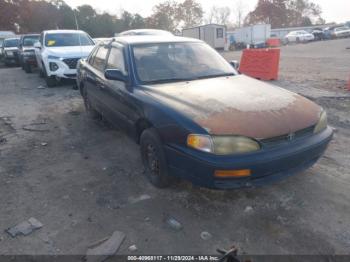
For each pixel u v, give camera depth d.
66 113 6.89
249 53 10.63
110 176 3.93
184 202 3.28
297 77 10.75
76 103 7.79
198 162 2.80
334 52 21.84
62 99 8.30
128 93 3.85
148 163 3.66
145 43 4.37
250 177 2.79
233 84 3.80
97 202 3.36
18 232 2.90
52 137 5.41
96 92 5.20
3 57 18.72
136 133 3.87
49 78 9.78
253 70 10.57
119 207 3.25
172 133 3.04
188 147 2.89
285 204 3.19
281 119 2.95
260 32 37.41
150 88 3.68
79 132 5.61
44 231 2.91
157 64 4.12
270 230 2.82
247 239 2.72
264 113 2.98
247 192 3.42
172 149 3.07
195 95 3.38
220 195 3.38
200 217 3.03
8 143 5.19
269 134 2.80
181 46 4.52
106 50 5.05
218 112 2.97
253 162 2.72
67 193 3.56
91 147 4.90
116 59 4.50
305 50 25.45
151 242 2.73
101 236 2.82
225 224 2.92
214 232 2.82
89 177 3.92
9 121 6.43
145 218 3.05
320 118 3.25
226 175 2.73
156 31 14.71
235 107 3.06
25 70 13.98
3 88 10.41
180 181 3.59
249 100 3.24
